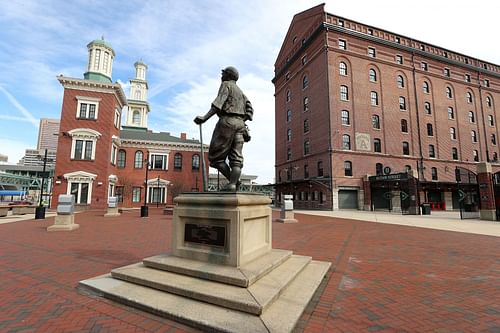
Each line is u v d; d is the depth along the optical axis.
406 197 26.80
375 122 33.03
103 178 27.70
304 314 3.28
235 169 4.95
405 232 11.23
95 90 28.53
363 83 32.94
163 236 9.64
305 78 36.31
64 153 26.78
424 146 35.41
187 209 4.57
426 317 3.23
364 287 4.30
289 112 40.28
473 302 3.69
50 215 19.67
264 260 4.49
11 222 14.78
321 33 32.81
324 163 30.83
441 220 17.27
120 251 6.93
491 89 42.66
